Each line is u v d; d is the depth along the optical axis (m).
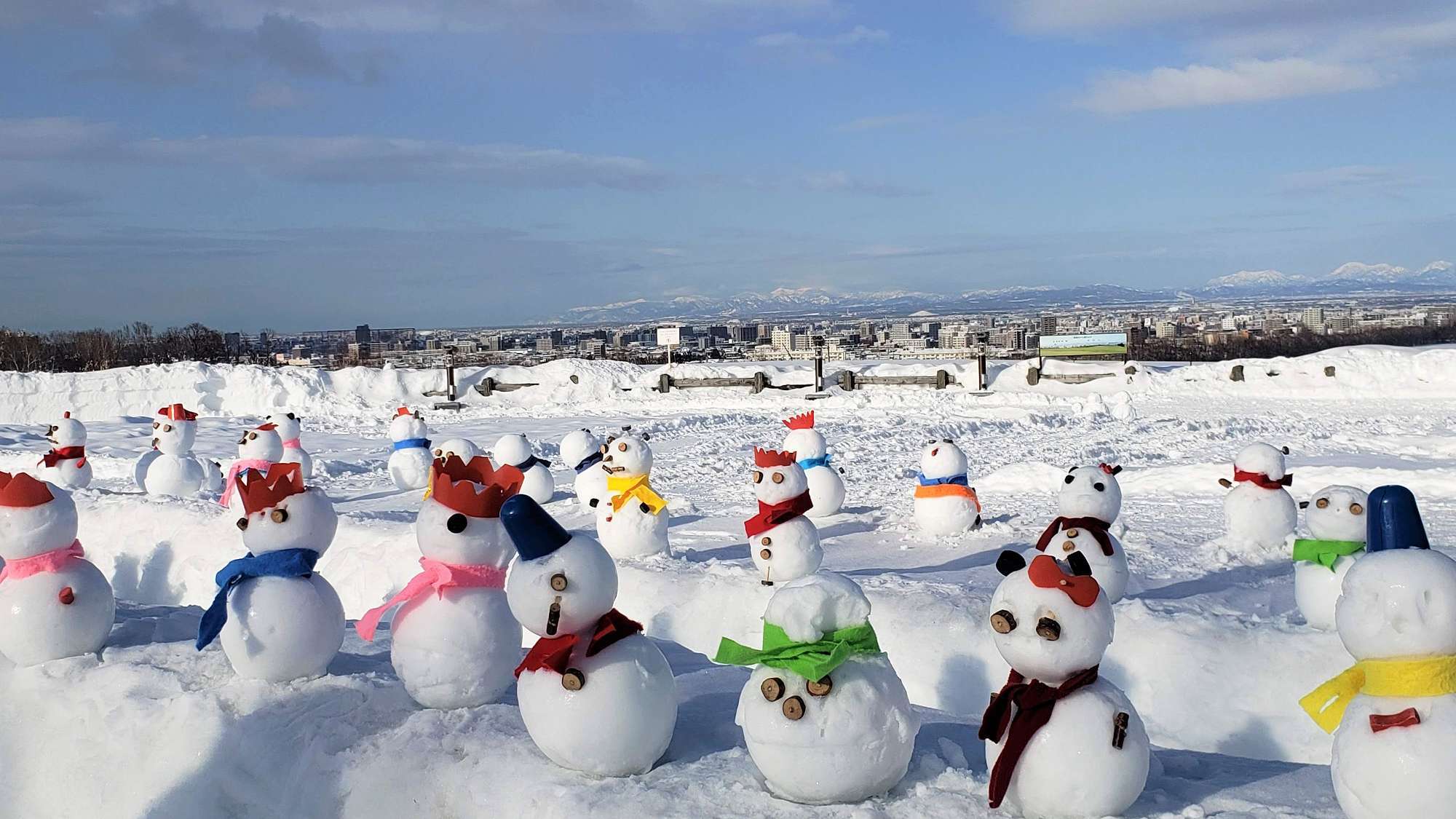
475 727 6.26
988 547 12.00
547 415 33.31
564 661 5.53
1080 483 8.74
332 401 36.84
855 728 5.01
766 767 5.14
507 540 6.73
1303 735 6.70
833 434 25.03
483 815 5.51
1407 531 4.53
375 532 12.60
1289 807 4.96
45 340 53.84
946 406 31.39
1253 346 47.56
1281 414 27.19
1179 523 13.24
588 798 5.25
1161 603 8.25
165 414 17.19
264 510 7.11
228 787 6.23
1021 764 4.83
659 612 9.57
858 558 11.69
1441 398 29.56
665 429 27.59
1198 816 4.87
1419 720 4.23
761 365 39.59
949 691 7.79
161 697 7.00
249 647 6.88
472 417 33.22
